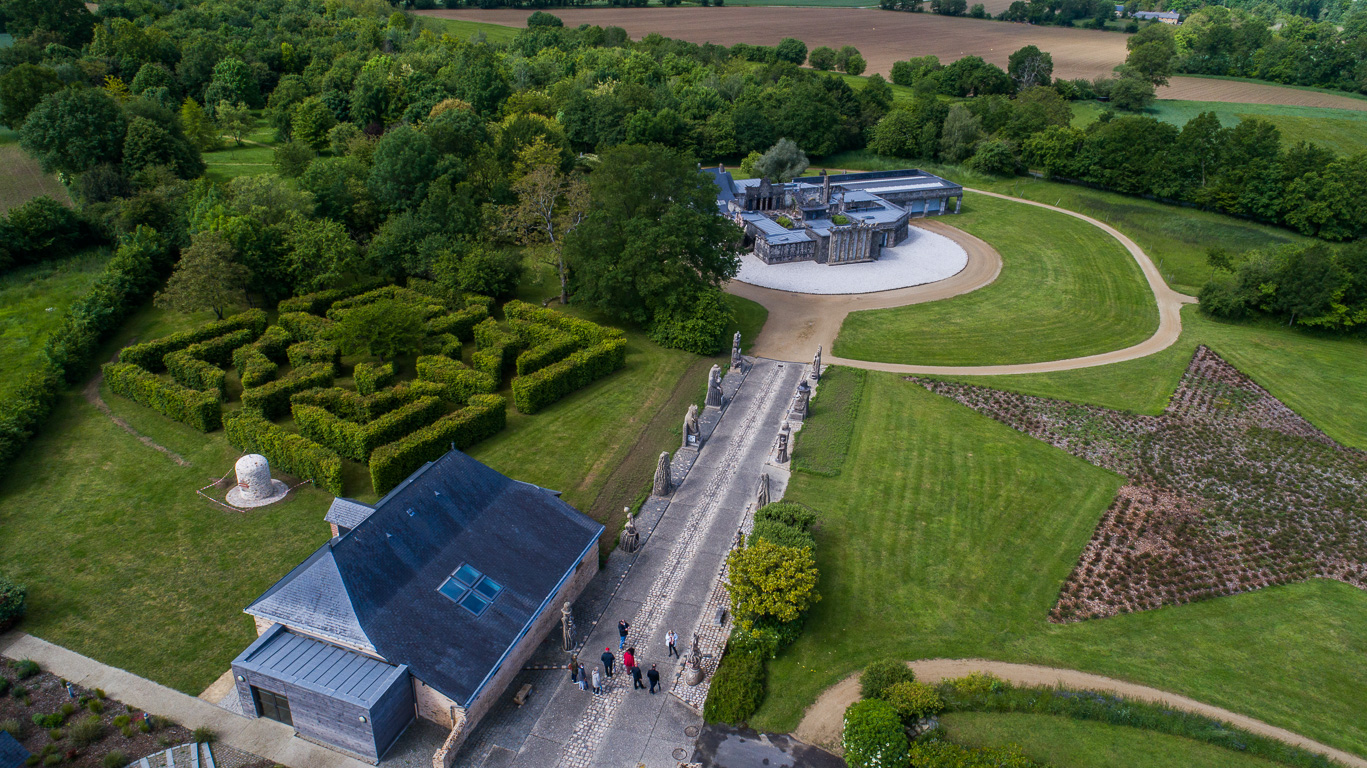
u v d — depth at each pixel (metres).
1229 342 93.50
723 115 165.12
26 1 169.00
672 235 84.31
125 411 69.94
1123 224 137.62
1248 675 47.03
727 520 59.84
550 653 47.16
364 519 46.62
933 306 102.75
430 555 45.16
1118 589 53.62
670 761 40.75
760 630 47.44
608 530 58.16
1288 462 69.31
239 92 156.75
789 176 145.88
